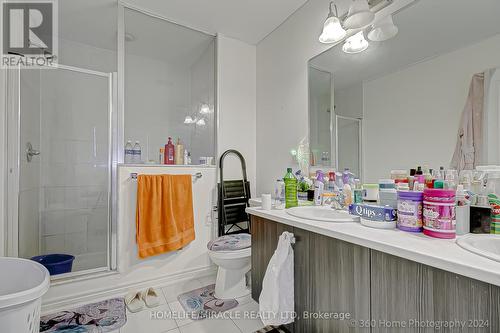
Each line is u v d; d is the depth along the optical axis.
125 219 1.92
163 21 2.23
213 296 1.83
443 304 0.67
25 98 1.82
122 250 1.89
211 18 2.20
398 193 1.00
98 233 2.06
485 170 0.98
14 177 1.58
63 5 2.00
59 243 2.14
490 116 1.01
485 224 0.89
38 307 1.11
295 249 1.21
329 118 1.77
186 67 2.95
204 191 2.30
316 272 1.09
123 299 1.78
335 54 1.73
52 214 2.14
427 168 1.22
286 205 1.58
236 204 2.40
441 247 0.75
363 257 0.88
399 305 0.77
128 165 1.95
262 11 2.11
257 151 2.62
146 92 2.74
